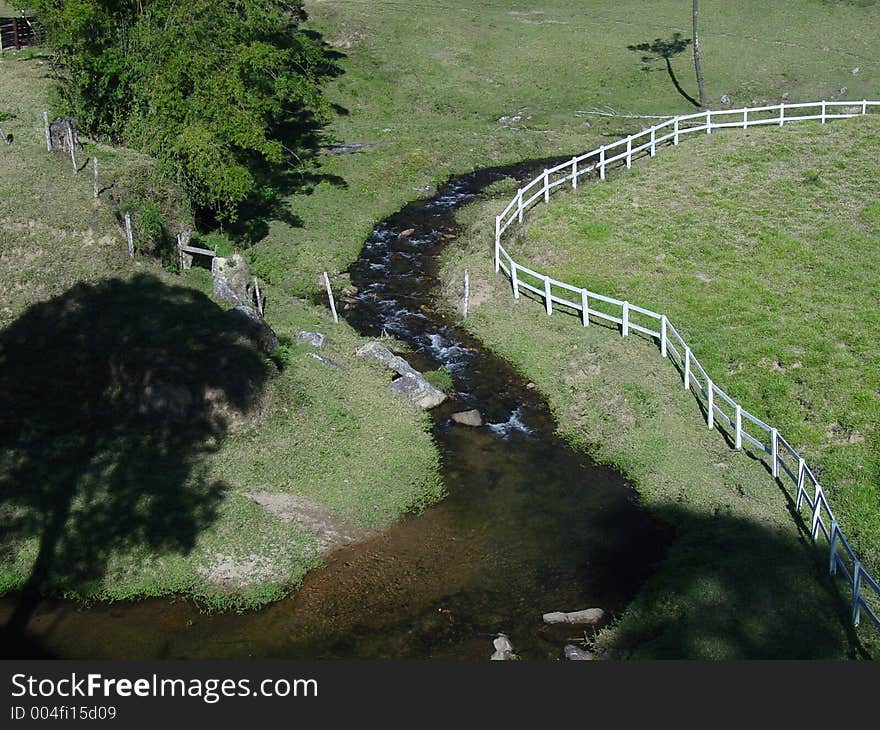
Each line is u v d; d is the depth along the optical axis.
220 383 24.34
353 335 31.08
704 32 66.50
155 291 28.56
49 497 21.70
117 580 19.98
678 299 31.95
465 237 40.00
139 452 23.16
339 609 19.50
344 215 41.56
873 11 67.69
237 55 37.12
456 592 20.06
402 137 50.91
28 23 53.59
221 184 35.09
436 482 23.84
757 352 28.16
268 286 34.19
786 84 58.00
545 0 75.81
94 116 38.12
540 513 22.75
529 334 31.08
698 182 40.94
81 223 30.83
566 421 26.77
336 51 61.97
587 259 35.50
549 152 51.09
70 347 25.34
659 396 26.55
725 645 17.41
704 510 22.17
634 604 19.33
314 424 25.11
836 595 18.83
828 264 33.06
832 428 24.78
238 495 22.27
